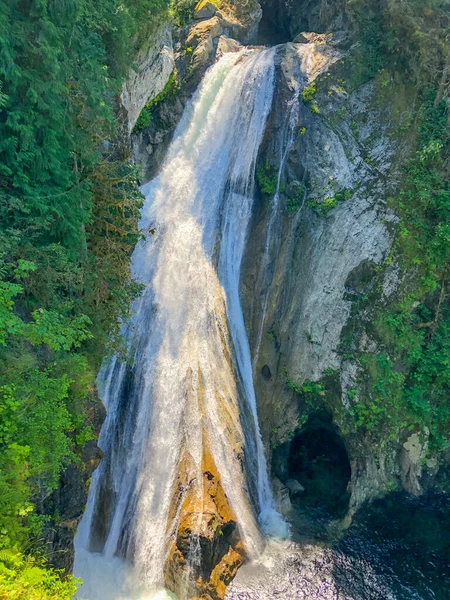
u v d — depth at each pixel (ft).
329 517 54.75
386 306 58.44
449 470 58.29
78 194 39.88
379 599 44.62
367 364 57.93
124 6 50.31
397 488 57.26
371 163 61.82
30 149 35.81
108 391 52.08
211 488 47.52
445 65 58.80
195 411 52.31
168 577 43.19
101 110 40.01
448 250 56.70
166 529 45.55
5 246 33.30
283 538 51.11
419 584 46.44
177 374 54.44
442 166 58.44
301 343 60.59
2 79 34.24
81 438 38.34
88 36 41.04
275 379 61.62
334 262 60.49
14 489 29.01
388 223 59.41
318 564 48.03
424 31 60.34
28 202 36.35
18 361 32.50
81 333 36.14
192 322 58.65
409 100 61.62
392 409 56.95
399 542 51.26
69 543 37.55
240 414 56.59
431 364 57.57
